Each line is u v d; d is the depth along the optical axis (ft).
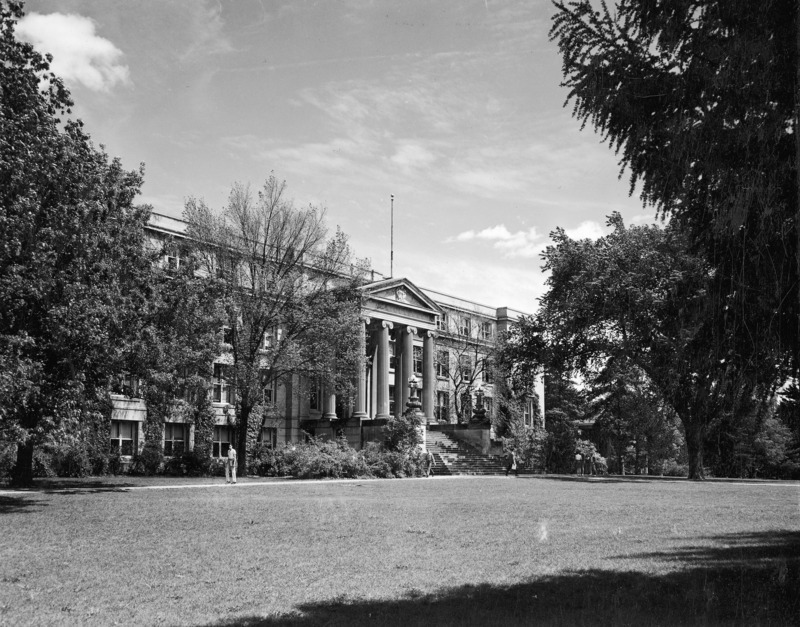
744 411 32.63
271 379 151.64
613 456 266.57
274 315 146.51
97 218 87.35
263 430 188.44
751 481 153.38
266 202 152.56
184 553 45.62
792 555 43.78
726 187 29.48
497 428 225.76
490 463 185.37
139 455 153.17
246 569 39.88
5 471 123.34
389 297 206.28
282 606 30.96
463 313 256.11
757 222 29.09
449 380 246.68
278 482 128.26
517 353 182.60
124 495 93.35
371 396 207.82
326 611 29.81
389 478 147.43
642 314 140.46
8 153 70.69
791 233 28.04
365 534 54.60
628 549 46.70
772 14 27.25
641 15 31.30
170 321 110.42
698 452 160.97
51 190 78.43
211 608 30.71
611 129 33.53
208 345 121.90
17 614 29.78
